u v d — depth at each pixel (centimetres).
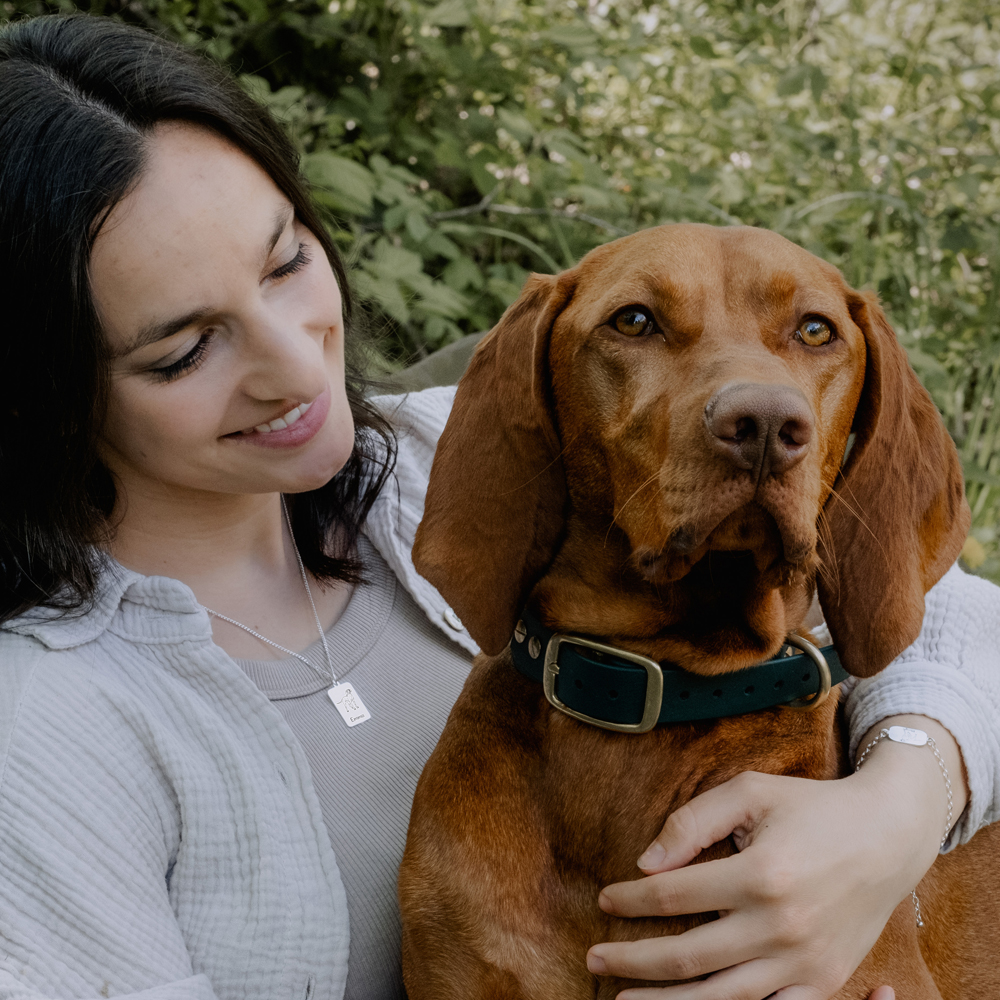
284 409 145
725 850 136
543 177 363
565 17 434
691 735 144
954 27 500
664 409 134
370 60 381
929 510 156
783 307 142
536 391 153
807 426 121
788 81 396
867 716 157
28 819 123
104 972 121
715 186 388
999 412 384
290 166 153
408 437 202
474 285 348
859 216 394
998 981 171
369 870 156
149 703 141
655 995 125
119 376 136
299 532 177
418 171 386
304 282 150
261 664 161
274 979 136
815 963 124
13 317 132
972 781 148
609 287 146
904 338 364
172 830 137
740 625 145
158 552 161
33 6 321
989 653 166
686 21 441
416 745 166
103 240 129
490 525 155
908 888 133
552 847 146
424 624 180
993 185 471
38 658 135
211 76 145
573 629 150
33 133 129
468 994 144
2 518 140
